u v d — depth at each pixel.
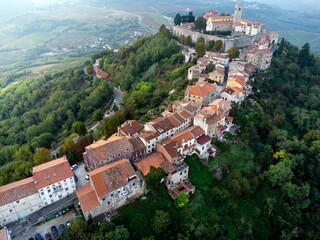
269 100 164.62
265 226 110.31
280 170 119.19
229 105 141.00
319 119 165.25
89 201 92.25
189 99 149.62
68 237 85.56
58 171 99.19
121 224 93.06
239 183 112.25
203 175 113.31
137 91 189.00
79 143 123.81
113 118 137.38
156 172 99.56
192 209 102.38
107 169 96.75
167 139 115.50
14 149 163.88
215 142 127.75
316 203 125.44
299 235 112.25
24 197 92.50
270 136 141.38
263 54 190.38
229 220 105.44
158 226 91.88
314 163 137.50
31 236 90.06
